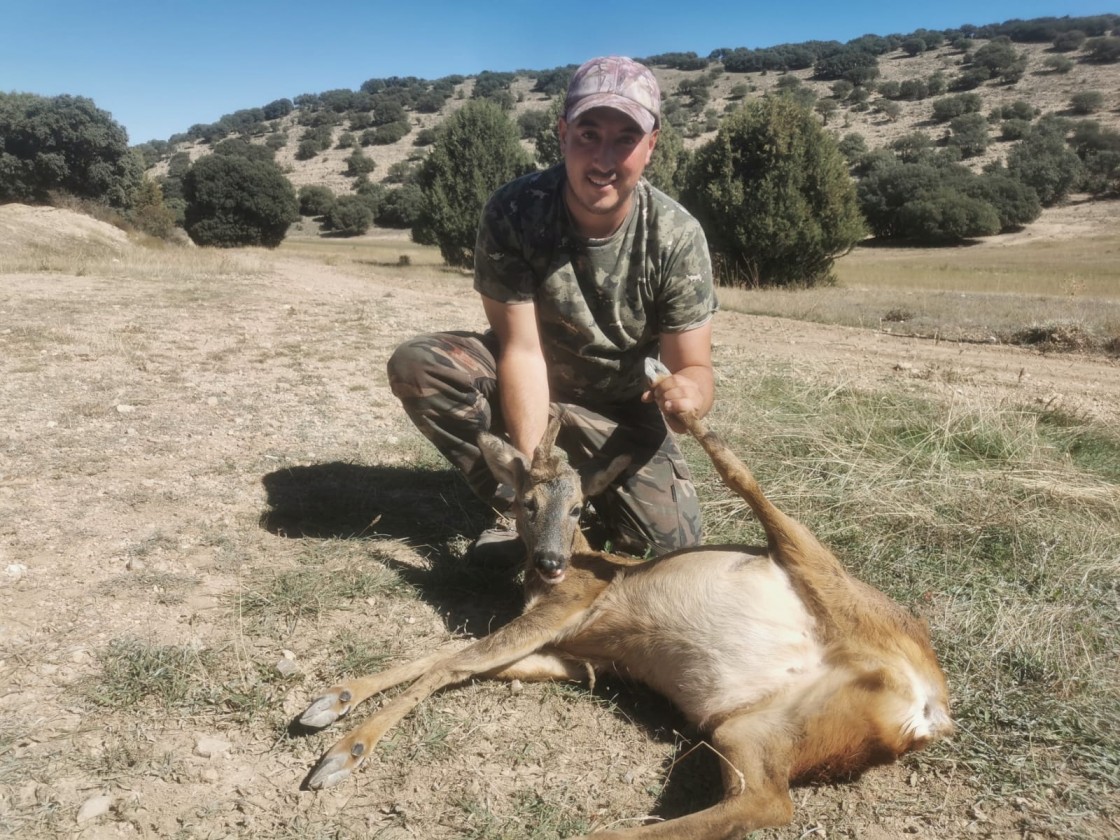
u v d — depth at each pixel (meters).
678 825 1.12
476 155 13.84
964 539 2.05
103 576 1.82
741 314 6.97
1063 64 59.41
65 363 3.71
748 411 3.04
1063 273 13.97
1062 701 1.46
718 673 1.39
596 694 1.53
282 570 1.88
